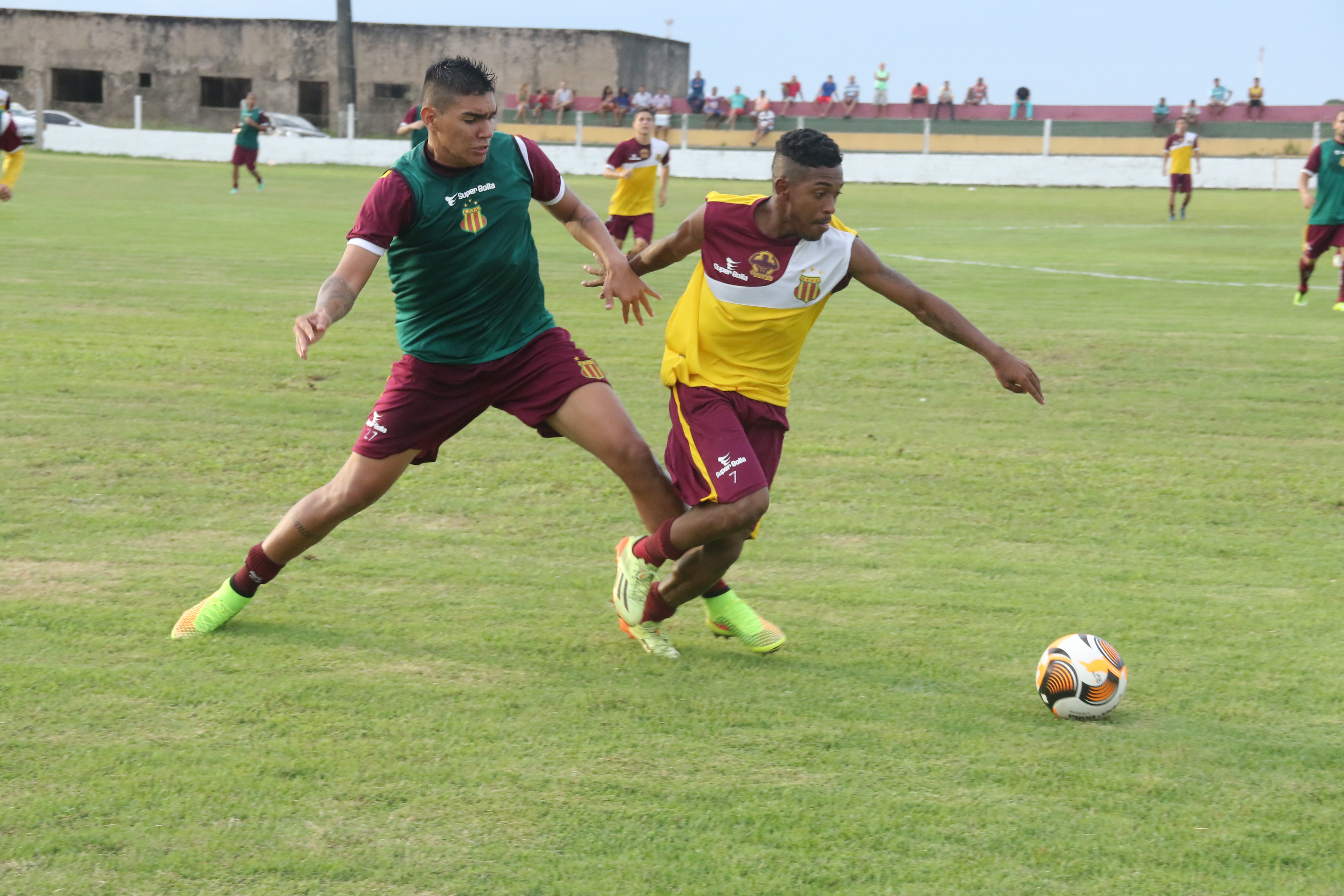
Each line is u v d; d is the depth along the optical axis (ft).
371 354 33.78
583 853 10.59
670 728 13.11
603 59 178.91
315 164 138.62
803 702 13.89
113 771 11.80
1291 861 10.73
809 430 27.12
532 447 25.08
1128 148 136.87
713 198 14.76
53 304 39.47
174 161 136.56
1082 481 23.52
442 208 13.98
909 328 40.34
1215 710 13.87
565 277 50.34
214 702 13.42
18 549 18.52
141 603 16.49
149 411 26.94
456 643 15.44
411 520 20.65
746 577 18.35
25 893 9.82
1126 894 10.18
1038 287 51.29
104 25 179.01
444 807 11.30
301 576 17.84
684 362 14.84
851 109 148.05
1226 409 29.48
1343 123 43.52
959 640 15.96
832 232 14.74
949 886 10.21
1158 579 18.37
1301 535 20.51
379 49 179.63
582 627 16.19
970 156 131.34
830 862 10.53
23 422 25.58
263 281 46.47
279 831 10.82
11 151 39.52
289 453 24.17
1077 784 12.03
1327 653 15.56
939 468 24.32
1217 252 66.59
